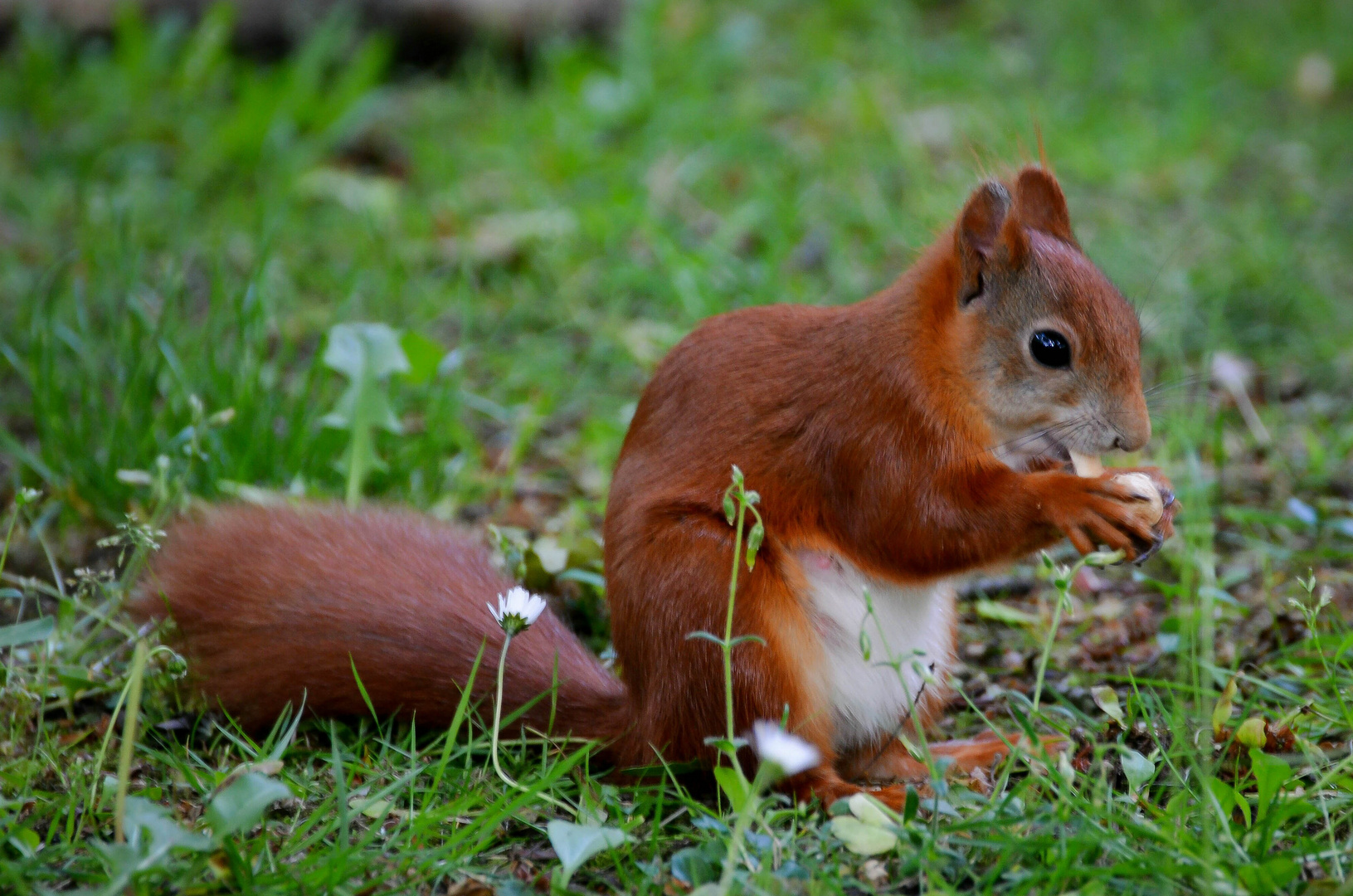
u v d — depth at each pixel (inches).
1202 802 226.4
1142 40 812.6
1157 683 286.8
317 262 557.9
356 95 659.4
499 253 555.5
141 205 573.9
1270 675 301.6
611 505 280.5
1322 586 346.9
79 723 292.7
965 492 266.7
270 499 345.4
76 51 722.2
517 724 280.1
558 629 297.1
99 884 222.8
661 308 523.5
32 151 645.9
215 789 256.1
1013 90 735.7
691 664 259.3
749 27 748.6
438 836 243.9
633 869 236.8
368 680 284.4
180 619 292.8
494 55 740.7
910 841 229.5
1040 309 271.1
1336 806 242.5
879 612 277.6
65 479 387.5
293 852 233.5
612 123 676.7
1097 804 232.4
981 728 306.8
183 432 364.5
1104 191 642.2
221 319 430.9
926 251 289.4
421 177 629.0
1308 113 753.6
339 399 411.5
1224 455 426.0
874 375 270.4
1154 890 215.0
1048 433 276.8
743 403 273.4
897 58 749.3
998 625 350.6
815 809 257.1
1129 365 272.1
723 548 260.8
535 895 228.1
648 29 722.2
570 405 471.8
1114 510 259.6
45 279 454.0
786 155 636.7
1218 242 581.3
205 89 692.1
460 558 305.0
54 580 358.6
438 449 404.5
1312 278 548.4
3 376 460.1
